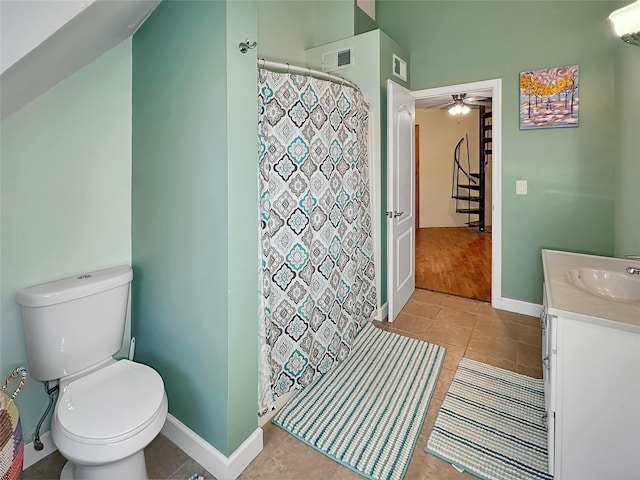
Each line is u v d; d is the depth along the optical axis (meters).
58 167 1.45
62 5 0.95
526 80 2.68
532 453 1.47
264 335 1.65
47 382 1.38
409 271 3.27
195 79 1.32
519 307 2.93
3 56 0.96
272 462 1.46
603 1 2.37
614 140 2.38
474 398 1.84
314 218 1.96
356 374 2.08
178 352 1.53
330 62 2.79
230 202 1.27
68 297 1.35
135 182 1.68
